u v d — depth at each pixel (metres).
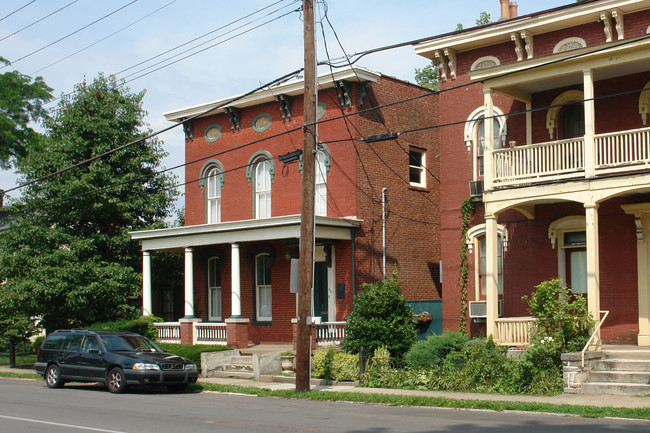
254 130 28.36
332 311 25.30
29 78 41.44
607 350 18.25
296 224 24.06
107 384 19.83
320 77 25.45
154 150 30.84
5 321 29.52
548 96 21.12
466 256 22.69
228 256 28.86
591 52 17.31
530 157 19.56
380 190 26.09
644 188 17.61
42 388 21.36
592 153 18.31
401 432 12.00
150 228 29.39
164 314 33.50
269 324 27.31
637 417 13.44
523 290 21.48
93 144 29.50
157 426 13.07
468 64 22.89
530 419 13.60
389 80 26.95
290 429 12.52
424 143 28.14
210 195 29.77
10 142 40.19
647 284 19.38
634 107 19.70
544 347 17.44
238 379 22.81
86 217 29.23
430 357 19.67
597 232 18.25
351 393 17.64
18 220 28.11
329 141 25.47
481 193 22.09
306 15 18.56
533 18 20.89
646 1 19.27
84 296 27.48
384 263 25.81
